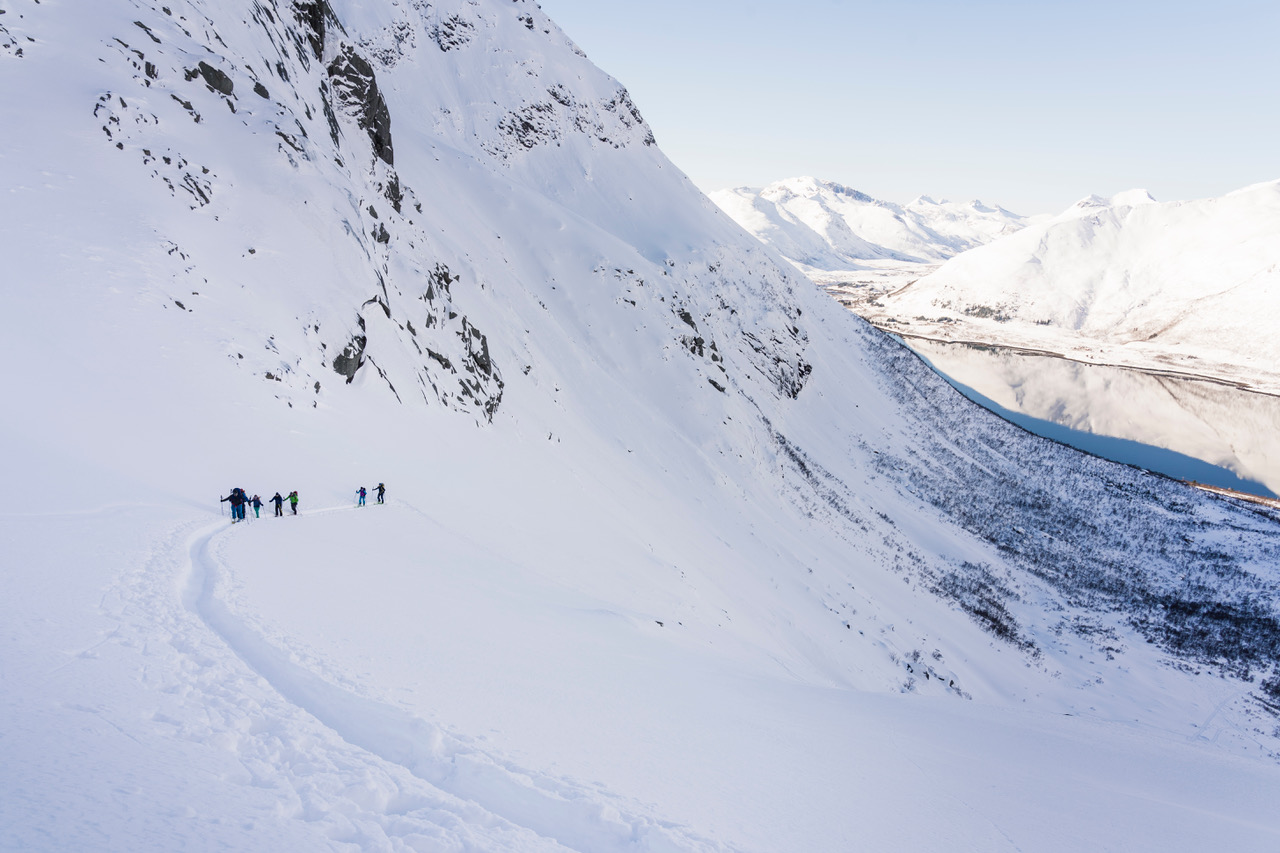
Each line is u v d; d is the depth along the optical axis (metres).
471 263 67.62
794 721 17.98
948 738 22.09
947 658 62.69
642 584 36.75
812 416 118.19
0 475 14.85
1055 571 99.88
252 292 31.67
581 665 15.58
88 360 22.28
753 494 79.00
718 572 51.59
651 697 14.88
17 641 7.38
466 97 132.88
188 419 23.31
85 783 4.66
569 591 27.27
